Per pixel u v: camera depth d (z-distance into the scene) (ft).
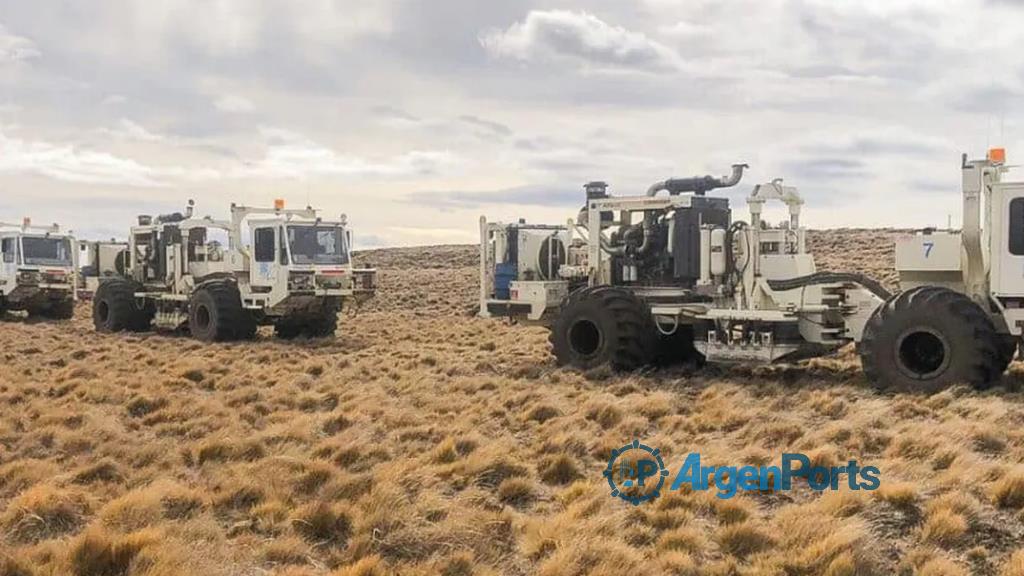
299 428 36.91
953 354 41.06
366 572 22.16
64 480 29.63
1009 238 42.04
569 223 59.88
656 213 53.93
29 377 53.42
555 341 53.01
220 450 33.73
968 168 43.70
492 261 60.18
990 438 31.94
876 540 23.56
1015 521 24.82
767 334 47.34
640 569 21.93
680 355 53.26
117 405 43.88
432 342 74.64
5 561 22.40
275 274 74.33
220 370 55.16
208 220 86.07
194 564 22.43
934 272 45.47
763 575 21.98
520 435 37.37
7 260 104.88
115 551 22.75
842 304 47.29
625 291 51.57
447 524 25.00
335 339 76.38
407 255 222.69
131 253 91.56
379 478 29.09
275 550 23.75
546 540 23.94
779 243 52.01
